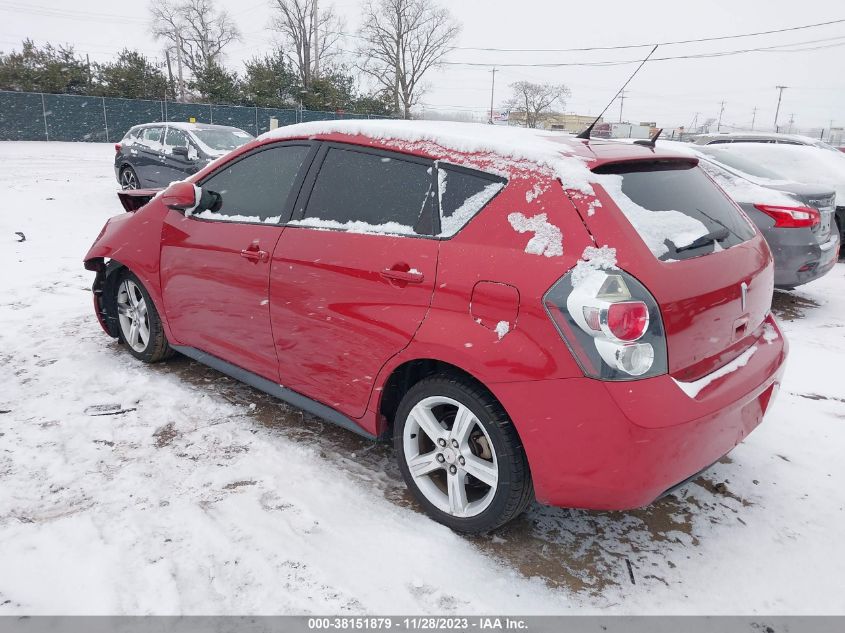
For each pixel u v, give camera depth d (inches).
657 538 103.8
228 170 139.1
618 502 85.3
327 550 96.6
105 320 176.4
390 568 93.4
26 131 1251.2
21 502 105.0
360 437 132.4
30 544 94.7
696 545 102.3
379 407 108.6
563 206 89.2
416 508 108.7
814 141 433.4
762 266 107.8
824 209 233.9
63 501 105.7
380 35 2231.8
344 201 114.4
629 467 82.0
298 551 95.9
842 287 280.8
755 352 103.6
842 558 100.0
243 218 130.9
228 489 111.2
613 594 90.7
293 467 119.6
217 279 132.9
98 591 86.1
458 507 100.3
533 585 91.7
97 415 136.3
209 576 90.0
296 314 117.0
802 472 124.6
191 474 115.4
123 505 105.2
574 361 83.1
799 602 90.5
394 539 99.7
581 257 85.2
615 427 81.5
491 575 93.2
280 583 89.3
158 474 114.9
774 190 237.5
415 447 106.0
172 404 142.9
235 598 86.4
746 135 466.3
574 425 83.9
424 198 103.4
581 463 84.5
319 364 115.8
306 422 137.7
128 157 478.9
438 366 101.8
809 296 264.8
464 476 100.3
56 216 392.5
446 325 94.5
